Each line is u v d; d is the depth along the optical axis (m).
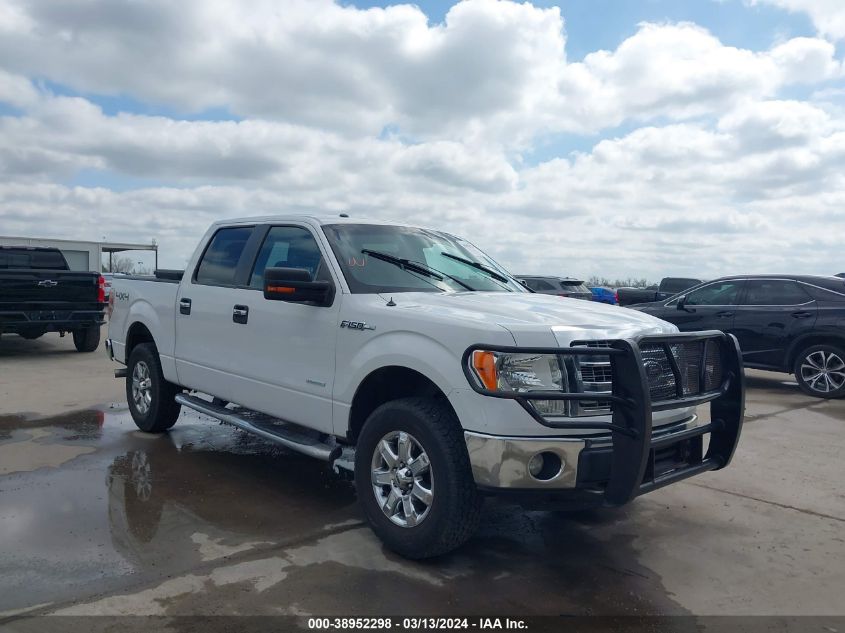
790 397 9.72
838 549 4.29
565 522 4.67
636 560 4.08
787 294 10.11
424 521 3.77
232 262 5.67
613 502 3.49
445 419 3.78
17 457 5.84
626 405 3.41
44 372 10.48
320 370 4.57
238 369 5.32
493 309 4.01
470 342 3.64
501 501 3.70
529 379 3.57
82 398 8.46
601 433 3.64
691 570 3.96
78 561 3.81
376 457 4.09
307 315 4.67
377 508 4.05
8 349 13.37
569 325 3.74
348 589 3.57
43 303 11.90
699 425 4.22
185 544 4.08
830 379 9.56
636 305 11.71
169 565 3.79
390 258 4.86
